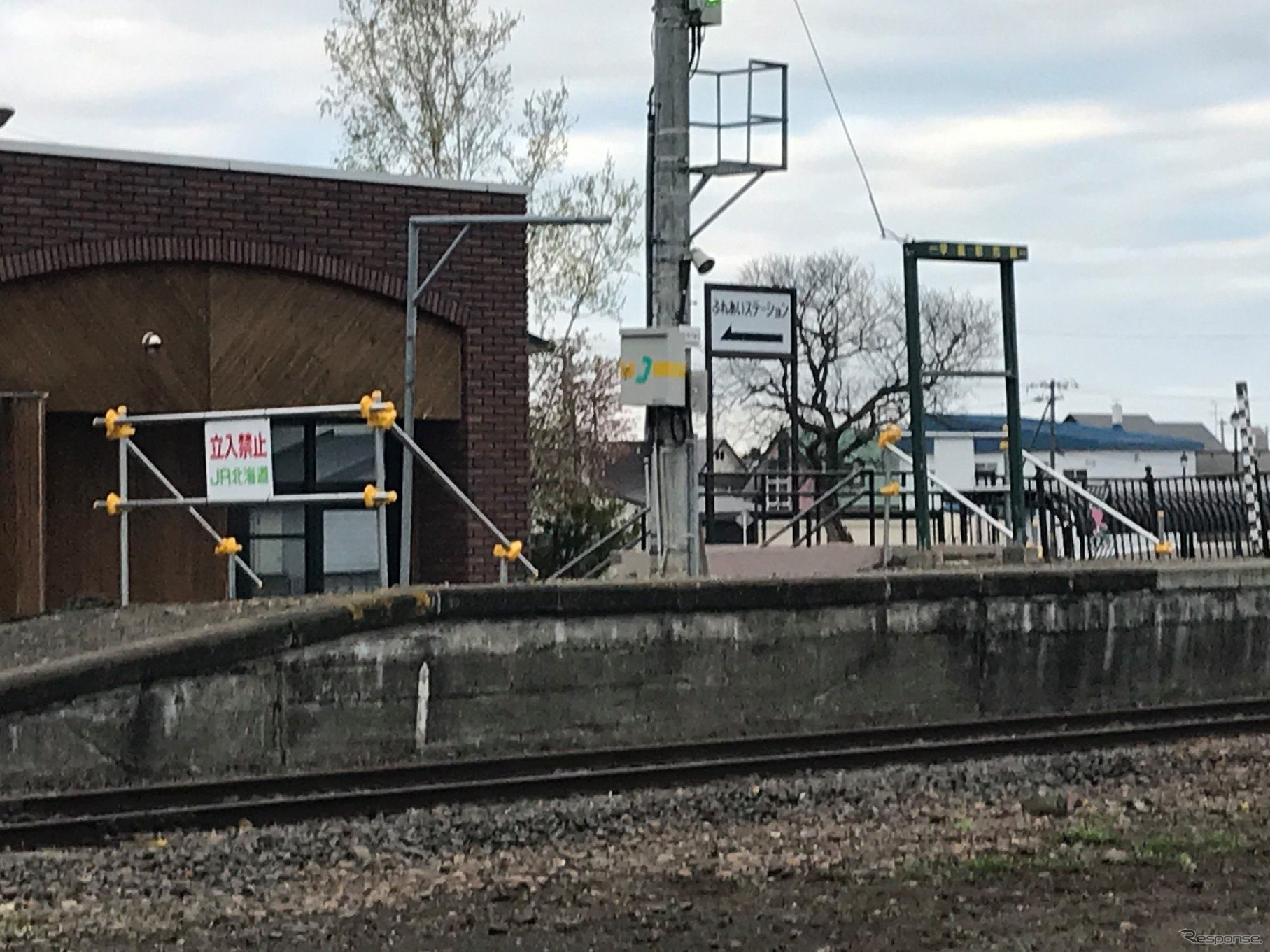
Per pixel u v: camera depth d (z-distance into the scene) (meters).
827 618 12.94
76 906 7.97
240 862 8.77
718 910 7.68
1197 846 8.91
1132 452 68.38
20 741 10.20
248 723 10.91
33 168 16.50
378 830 9.42
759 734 12.65
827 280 53.28
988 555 18.16
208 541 17.88
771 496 21.55
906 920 7.39
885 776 11.07
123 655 10.48
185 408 17.38
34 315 16.66
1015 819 9.98
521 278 19.03
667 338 14.95
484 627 11.70
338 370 18.14
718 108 16.27
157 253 17.09
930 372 17.84
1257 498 19.72
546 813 9.88
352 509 19.27
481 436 18.81
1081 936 6.97
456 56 30.34
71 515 17.30
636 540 19.38
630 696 12.19
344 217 18.06
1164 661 14.55
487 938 7.22
